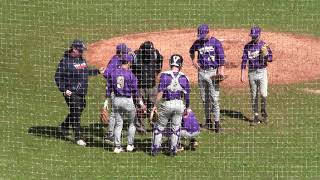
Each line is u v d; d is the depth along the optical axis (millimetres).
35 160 60531
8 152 61688
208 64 65250
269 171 59125
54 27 89812
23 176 58125
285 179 57969
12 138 63906
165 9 95875
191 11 95500
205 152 61844
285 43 85875
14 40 85438
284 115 68812
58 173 58625
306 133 65250
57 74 63156
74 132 63531
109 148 62438
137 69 64312
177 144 61250
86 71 63375
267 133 65250
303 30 90250
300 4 96562
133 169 59156
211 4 97250
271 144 63219
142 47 64062
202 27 65375
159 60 64625
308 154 61625
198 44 65500
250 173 58781
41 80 75875
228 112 69625
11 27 88438
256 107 67312
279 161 60531
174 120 60688
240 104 71312
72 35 88438
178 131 60844
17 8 92625
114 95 60750
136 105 63438
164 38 88312
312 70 79312
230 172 58906
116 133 61281
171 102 60156
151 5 96875
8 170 58938
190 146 62156
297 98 72625
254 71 67062
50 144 63031
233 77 76688
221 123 67188
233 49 84625
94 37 88750
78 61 63250
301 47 85000
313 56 82688
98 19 93188
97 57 83438
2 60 80000
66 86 63000
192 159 60750
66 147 62562
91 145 62875
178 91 60250
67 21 91750
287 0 97062
